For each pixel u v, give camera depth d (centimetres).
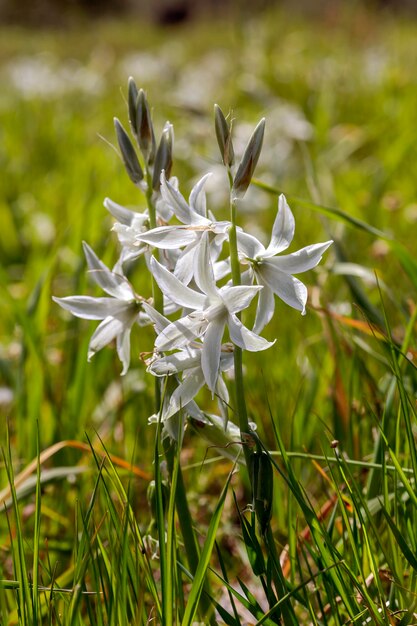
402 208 126
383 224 119
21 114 237
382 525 63
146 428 77
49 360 90
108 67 335
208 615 59
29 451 74
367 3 357
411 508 61
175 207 55
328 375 77
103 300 59
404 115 178
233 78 233
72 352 82
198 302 55
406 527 61
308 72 238
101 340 59
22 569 56
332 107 195
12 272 129
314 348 82
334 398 72
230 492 75
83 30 562
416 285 74
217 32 449
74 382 77
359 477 68
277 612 57
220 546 70
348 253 103
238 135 153
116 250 97
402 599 58
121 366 85
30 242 136
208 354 54
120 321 59
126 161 58
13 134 208
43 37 528
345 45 320
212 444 57
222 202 136
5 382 91
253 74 240
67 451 75
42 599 61
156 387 58
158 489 55
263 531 56
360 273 75
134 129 58
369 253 104
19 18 645
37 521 57
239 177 55
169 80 292
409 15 392
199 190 56
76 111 244
